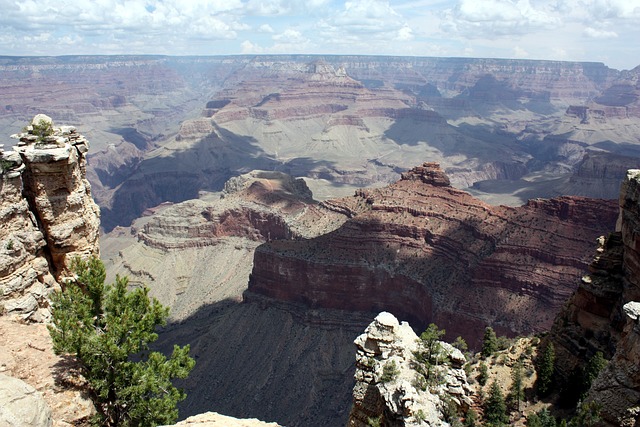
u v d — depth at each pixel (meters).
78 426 32.25
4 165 38.34
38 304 40.25
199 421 35.12
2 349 34.75
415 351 42.44
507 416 47.91
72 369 35.06
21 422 25.59
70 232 42.91
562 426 37.69
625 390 34.34
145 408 36.69
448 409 37.47
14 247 38.59
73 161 42.62
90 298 39.03
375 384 40.81
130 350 36.62
